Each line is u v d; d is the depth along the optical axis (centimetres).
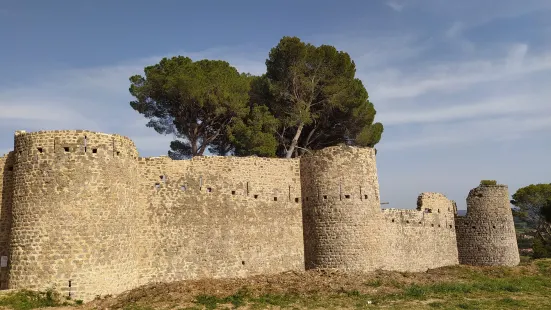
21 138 2470
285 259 3259
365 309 2167
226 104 4197
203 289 2506
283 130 4588
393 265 3709
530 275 3562
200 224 3011
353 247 3159
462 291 2698
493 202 4353
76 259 2323
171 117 4472
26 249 2320
